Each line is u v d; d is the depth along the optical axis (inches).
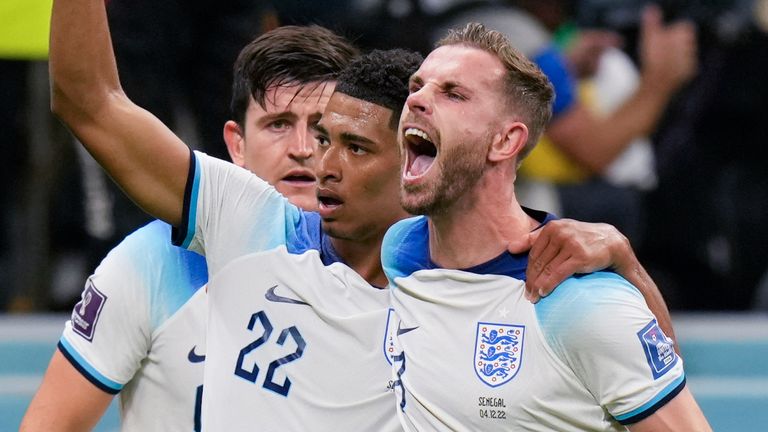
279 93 546.9
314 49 549.0
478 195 452.8
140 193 477.1
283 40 552.4
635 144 1058.1
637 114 973.2
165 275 506.6
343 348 477.7
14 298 1107.3
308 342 480.4
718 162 1135.0
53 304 1099.9
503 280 450.6
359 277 486.3
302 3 969.5
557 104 957.2
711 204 1128.8
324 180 481.4
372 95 476.4
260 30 918.4
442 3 964.6
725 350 1026.1
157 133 473.4
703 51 1115.3
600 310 434.6
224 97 953.5
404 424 461.4
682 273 1143.6
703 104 1120.8
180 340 504.1
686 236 1125.7
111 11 930.7
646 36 978.7
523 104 455.2
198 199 482.6
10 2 781.9
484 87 449.1
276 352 481.7
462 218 454.0
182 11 946.7
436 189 446.6
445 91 448.5
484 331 448.8
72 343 508.7
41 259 1087.6
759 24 1130.7
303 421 477.7
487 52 454.6
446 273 456.8
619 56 1048.2
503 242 455.5
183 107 957.8
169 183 478.6
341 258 493.4
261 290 486.0
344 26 961.5
